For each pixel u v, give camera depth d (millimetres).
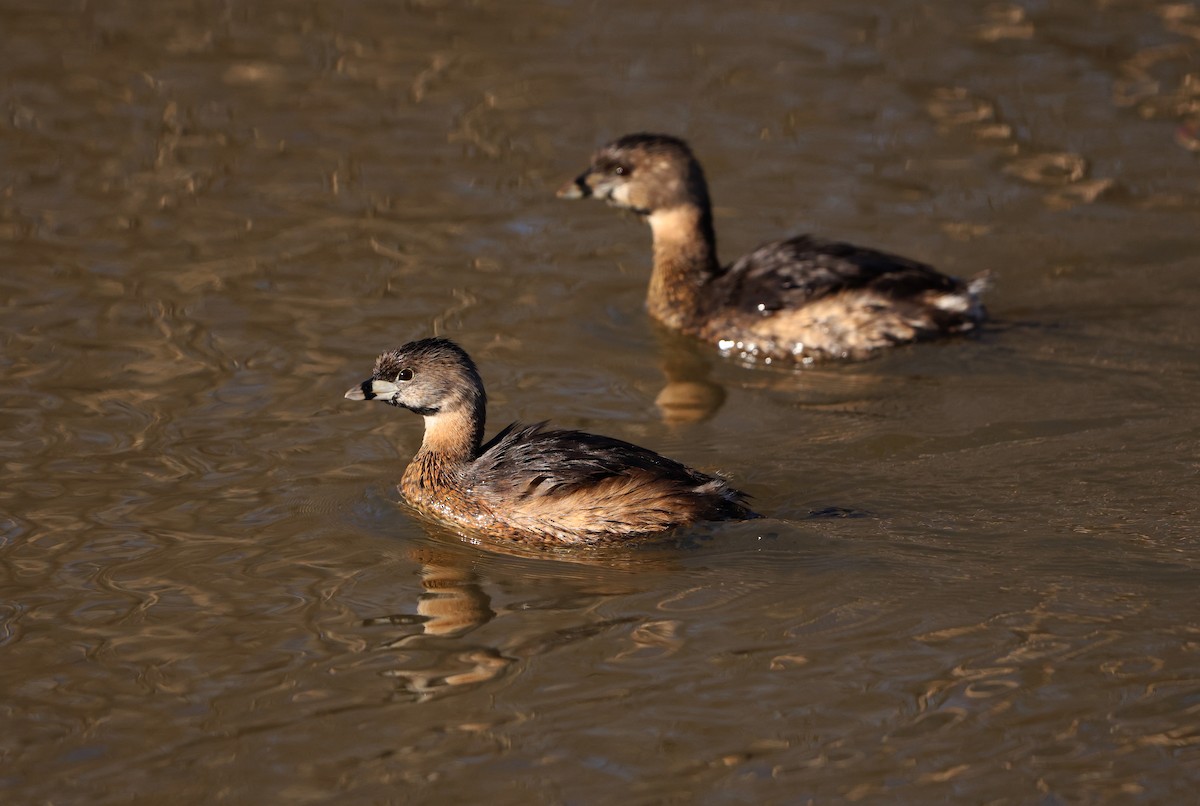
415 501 13016
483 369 15461
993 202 19266
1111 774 9336
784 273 16484
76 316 16156
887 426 14172
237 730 9945
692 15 24438
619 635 10961
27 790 9398
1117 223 18641
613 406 14859
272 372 15164
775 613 11156
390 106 21656
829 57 22953
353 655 10750
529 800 9281
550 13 24578
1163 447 13328
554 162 20203
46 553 11977
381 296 16938
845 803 9188
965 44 23297
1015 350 15711
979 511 12430
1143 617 10844
